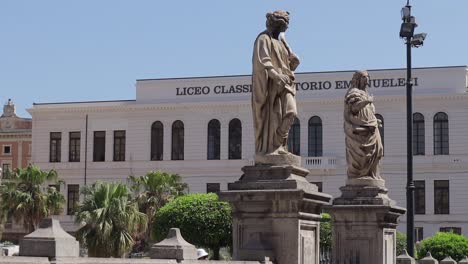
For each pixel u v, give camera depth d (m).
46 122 77.81
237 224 11.75
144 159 75.12
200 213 39.81
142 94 75.88
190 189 73.69
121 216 43.22
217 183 73.06
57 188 65.56
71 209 76.12
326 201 12.59
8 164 88.56
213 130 73.75
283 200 11.47
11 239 72.00
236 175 72.50
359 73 18.38
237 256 11.54
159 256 9.47
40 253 7.46
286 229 11.48
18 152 88.44
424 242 32.25
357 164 17.86
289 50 12.21
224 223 39.62
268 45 11.95
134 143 75.44
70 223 75.88
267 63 11.84
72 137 77.25
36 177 56.97
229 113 73.12
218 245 40.25
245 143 72.50
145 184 58.31
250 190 11.66
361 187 17.73
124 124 75.94
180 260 9.41
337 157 69.62
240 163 72.50
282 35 12.23
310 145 70.94
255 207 11.67
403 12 24.05
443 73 68.38
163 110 74.88
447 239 31.58
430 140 68.12
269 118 11.93
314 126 70.94
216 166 73.12
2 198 56.22
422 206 67.81
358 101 17.94
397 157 68.31
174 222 40.16
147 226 49.66
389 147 68.56
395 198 68.31
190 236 39.88
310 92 71.38
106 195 43.59
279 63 11.99
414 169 68.06
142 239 53.38
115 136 76.19
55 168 77.06
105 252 42.84
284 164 11.80
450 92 67.88
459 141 67.50
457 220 66.94
